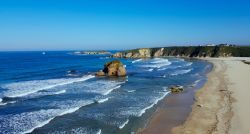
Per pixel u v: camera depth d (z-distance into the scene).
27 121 24.05
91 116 25.83
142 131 21.67
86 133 21.20
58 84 44.62
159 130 21.83
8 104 30.16
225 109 26.89
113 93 37.41
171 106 29.88
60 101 31.97
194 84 45.50
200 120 23.80
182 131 21.23
